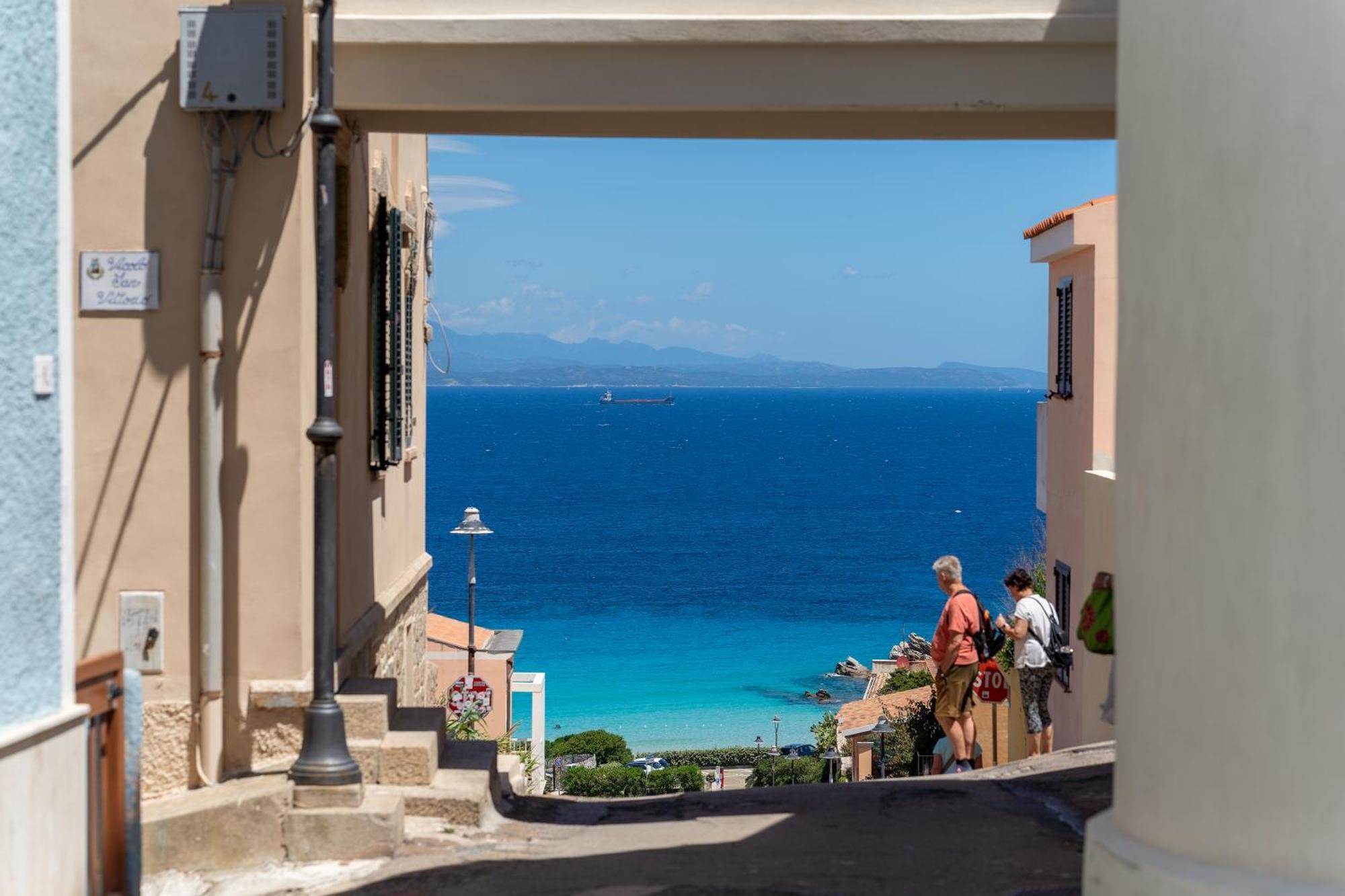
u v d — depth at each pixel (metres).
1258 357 7.74
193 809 12.70
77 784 9.52
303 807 13.00
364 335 17.48
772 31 14.20
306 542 14.24
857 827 14.45
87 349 14.09
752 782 89.88
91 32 13.97
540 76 14.46
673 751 119.94
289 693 13.97
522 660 161.62
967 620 19.55
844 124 15.75
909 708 51.34
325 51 12.94
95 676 9.91
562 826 14.92
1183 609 8.16
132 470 14.11
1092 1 14.20
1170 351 8.23
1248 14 7.81
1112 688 13.19
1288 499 7.65
